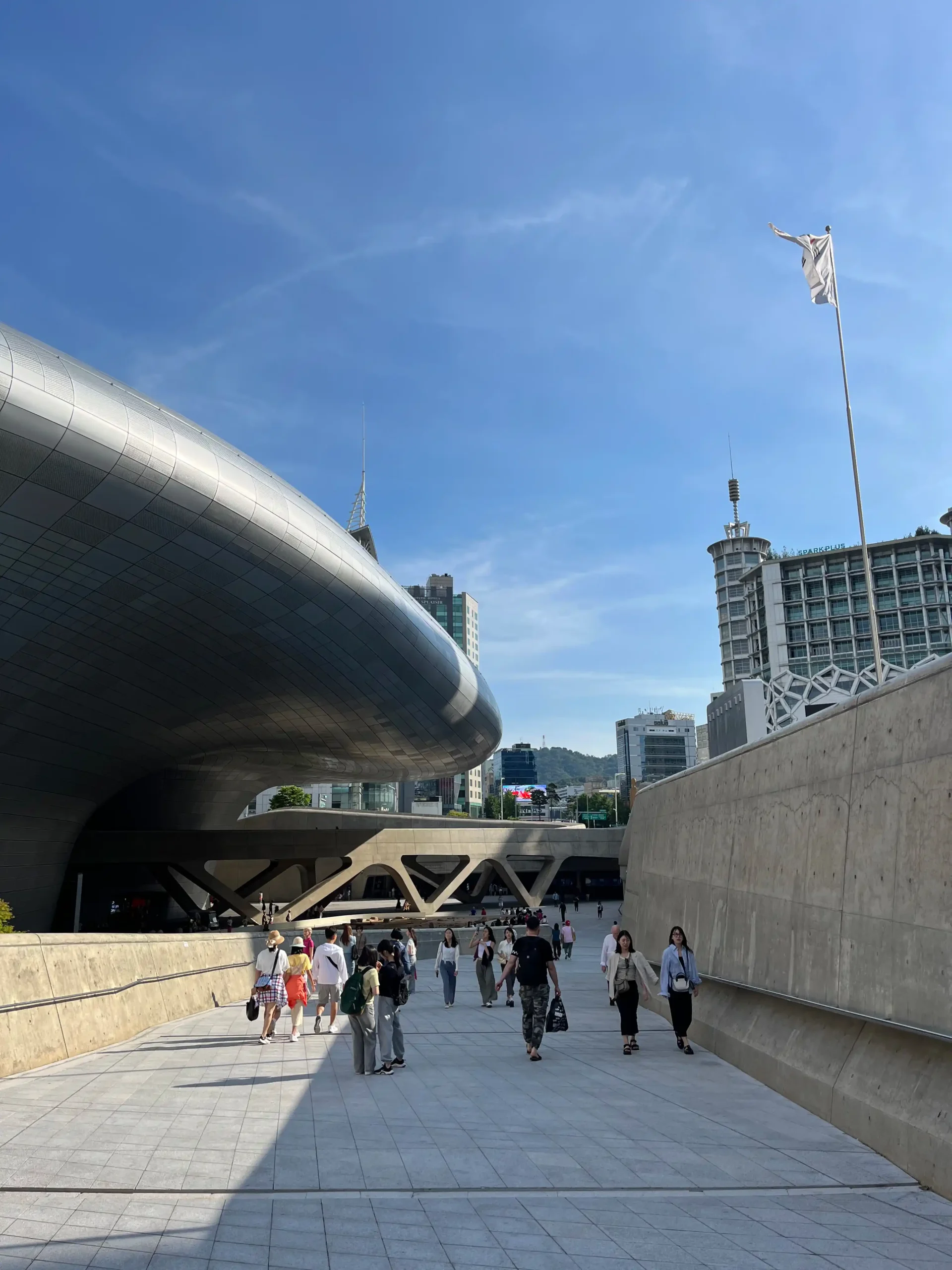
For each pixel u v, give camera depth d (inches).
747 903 426.6
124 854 1689.2
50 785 1187.3
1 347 693.9
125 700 1149.7
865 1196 212.8
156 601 957.2
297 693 1296.8
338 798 5472.4
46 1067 393.7
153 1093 331.3
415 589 7647.6
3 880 1176.2
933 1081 236.8
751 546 5649.6
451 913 2497.5
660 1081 356.8
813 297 831.1
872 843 295.7
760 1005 394.6
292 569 985.5
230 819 2133.4
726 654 5590.6
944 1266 169.3
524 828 2394.2
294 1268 166.9
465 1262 170.9
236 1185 216.5
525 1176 225.8
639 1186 218.2
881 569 4505.4
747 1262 171.3
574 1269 167.9
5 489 743.7
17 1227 185.3
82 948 473.7
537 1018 410.3
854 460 778.2
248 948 828.0
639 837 805.2
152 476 801.6
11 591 861.8
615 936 504.4
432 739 1626.5
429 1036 515.8
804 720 366.9
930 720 264.4
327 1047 470.9
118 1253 171.6
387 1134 267.7
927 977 254.4
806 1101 304.3
